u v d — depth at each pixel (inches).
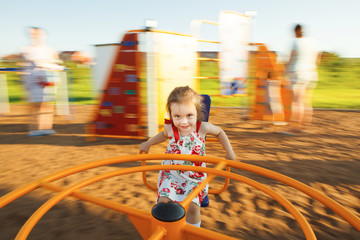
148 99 180.5
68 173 55.7
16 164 141.9
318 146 171.8
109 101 185.0
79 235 79.5
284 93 237.5
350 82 563.8
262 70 242.7
